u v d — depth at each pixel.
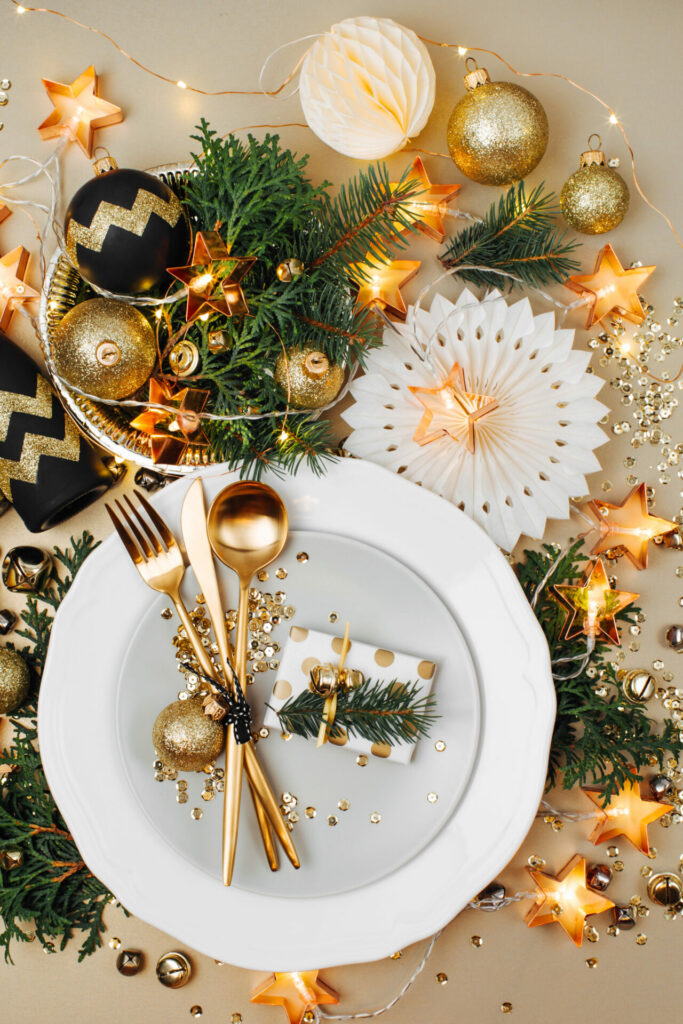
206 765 0.55
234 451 0.57
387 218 0.54
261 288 0.57
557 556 0.61
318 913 0.57
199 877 0.58
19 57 0.66
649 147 0.65
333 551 0.58
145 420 0.55
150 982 0.63
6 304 0.63
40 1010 0.63
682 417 0.65
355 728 0.54
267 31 0.66
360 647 0.56
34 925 0.64
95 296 0.59
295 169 0.52
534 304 0.65
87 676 0.58
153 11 0.66
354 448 0.60
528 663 0.56
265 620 0.59
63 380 0.54
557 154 0.65
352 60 0.56
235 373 0.58
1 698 0.58
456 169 0.65
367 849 0.57
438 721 0.57
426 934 0.56
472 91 0.58
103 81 0.66
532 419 0.60
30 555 0.61
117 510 0.64
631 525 0.62
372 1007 0.63
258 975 0.63
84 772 0.57
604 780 0.59
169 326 0.57
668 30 0.66
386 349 0.59
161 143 0.65
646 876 0.64
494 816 0.56
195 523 0.58
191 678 0.58
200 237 0.48
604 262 0.61
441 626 0.57
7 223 0.65
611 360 0.65
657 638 0.65
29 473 0.57
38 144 0.66
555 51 0.65
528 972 0.63
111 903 0.64
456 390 0.60
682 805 0.64
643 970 0.63
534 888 0.63
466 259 0.60
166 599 0.58
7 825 0.61
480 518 0.61
